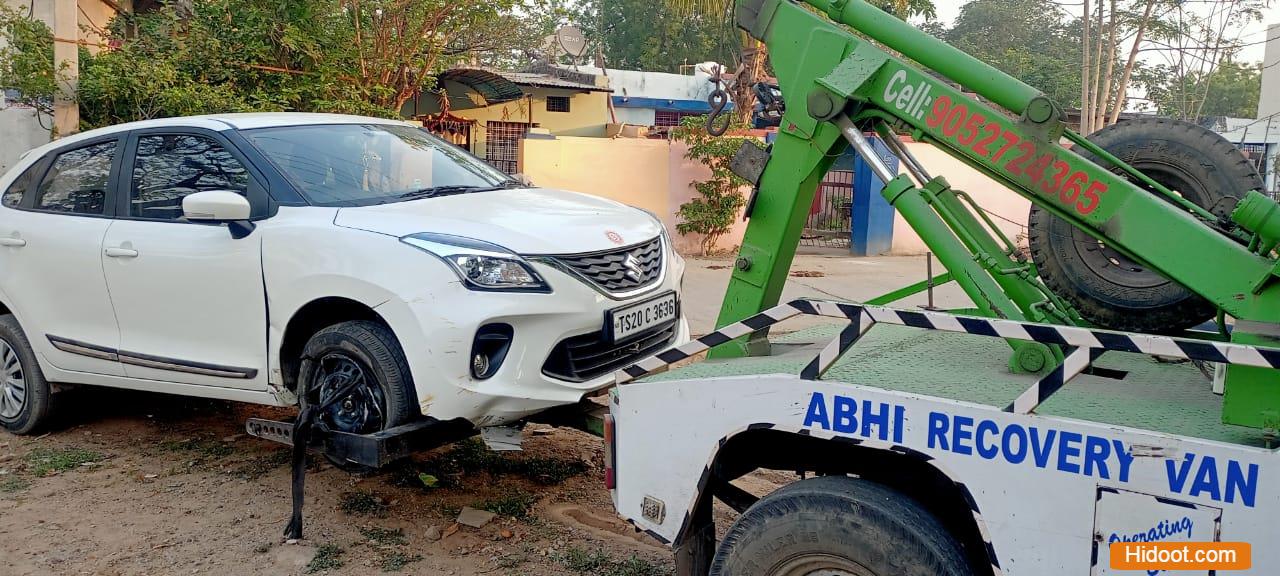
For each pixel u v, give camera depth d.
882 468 2.82
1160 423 2.22
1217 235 2.47
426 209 4.23
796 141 3.37
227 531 4.15
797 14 3.34
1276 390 2.08
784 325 7.63
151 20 10.95
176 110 9.45
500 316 3.69
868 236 14.73
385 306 3.80
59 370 5.20
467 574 3.73
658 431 2.88
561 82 20.72
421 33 11.38
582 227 4.23
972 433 2.34
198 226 4.50
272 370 4.23
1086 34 13.72
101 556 3.91
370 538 4.07
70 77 9.13
